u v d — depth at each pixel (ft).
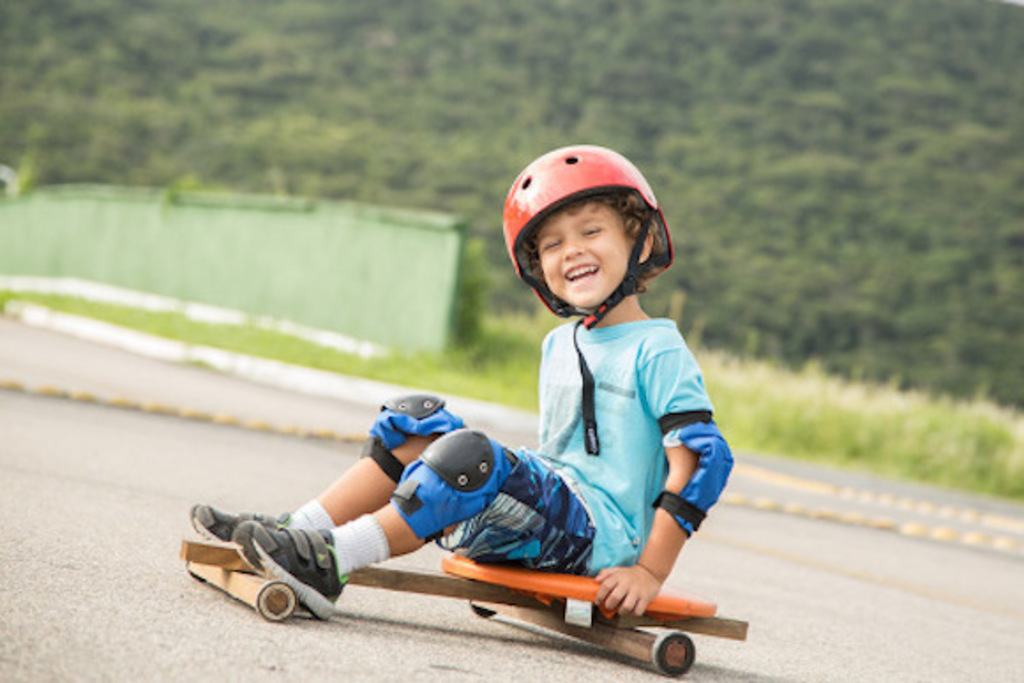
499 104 321.11
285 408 48.11
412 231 74.43
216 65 331.16
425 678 10.83
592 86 328.90
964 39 359.46
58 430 29.81
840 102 321.73
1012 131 317.83
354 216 78.02
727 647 15.81
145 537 17.04
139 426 33.73
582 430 13.61
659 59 340.39
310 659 10.84
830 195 275.39
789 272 242.37
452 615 14.83
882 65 341.82
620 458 13.35
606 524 13.20
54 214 106.01
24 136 268.21
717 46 346.13
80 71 305.53
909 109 322.75
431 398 13.14
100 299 94.63
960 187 285.64
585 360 13.71
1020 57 354.95
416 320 73.46
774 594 21.48
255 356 65.36
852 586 24.58
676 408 13.11
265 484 26.58
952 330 228.63
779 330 223.30
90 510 18.92
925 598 24.72
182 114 297.94
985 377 214.90
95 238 100.12
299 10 366.63
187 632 11.21
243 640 11.19
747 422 72.08
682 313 222.28
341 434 40.32
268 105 311.88
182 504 21.49
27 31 319.27
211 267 87.71
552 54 343.87
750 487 46.88
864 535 35.58
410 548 12.51
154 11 351.87
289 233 82.28
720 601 19.63
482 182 273.75
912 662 16.67
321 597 12.28
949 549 35.68
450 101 321.93
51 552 14.62
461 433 12.57
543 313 82.48
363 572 12.88
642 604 12.89
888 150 303.07
